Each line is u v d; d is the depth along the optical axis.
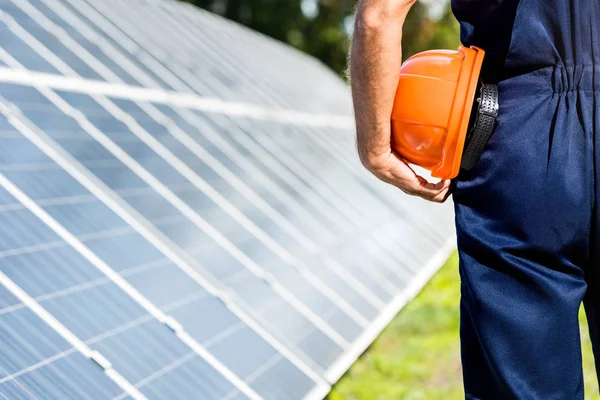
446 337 9.52
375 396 7.50
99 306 4.52
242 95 12.16
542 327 2.83
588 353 8.29
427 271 9.84
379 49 2.73
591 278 2.94
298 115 13.61
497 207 2.90
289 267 7.14
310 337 6.01
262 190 8.82
